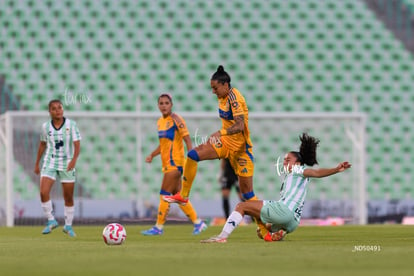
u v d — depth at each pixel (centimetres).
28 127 6094
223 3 8725
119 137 7412
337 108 8419
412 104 8500
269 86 8431
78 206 6225
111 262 1797
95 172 7388
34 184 6162
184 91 8269
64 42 8294
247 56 8531
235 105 2936
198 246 2427
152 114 6206
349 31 8800
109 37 8394
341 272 1524
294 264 1717
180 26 8562
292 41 8669
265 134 7281
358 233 3753
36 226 5569
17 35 8256
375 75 8612
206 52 8481
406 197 8038
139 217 6078
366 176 8069
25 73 8106
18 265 1758
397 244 2584
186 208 3762
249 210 2636
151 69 8300
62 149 3434
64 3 8450
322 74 8544
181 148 3662
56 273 1552
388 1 8981
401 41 8825
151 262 1786
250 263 1747
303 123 6869
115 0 8538
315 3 8881
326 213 6644
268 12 8775
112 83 8169
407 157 8181
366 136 8262
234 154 3022
